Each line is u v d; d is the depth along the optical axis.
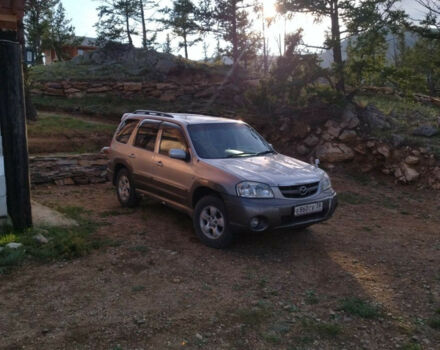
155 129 7.64
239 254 6.03
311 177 6.18
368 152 12.95
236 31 25.11
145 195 7.72
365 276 5.39
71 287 4.80
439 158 11.51
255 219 5.69
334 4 15.27
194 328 3.99
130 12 25.95
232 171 5.99
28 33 33.06
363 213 9.03
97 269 5.34
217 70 23.23
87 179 11.34
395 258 6.11
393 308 4.51
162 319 4.14
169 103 20.02
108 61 23.78
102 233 6.79
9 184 6.25
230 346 3.71
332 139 13.55
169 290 4.80
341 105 13.67
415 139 12.41
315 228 7.53
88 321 4.05
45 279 5.00
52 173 10.85
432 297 4.80
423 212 9.38
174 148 7.01
